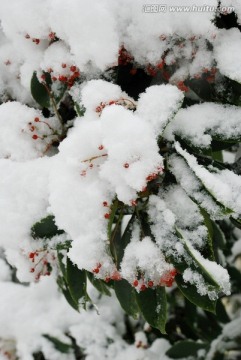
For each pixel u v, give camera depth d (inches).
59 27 32.1
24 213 32.9
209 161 31.9
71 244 31.1
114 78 33.4
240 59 31.7
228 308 52.9
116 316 48.3
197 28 31.4
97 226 30.7
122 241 32.5
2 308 48.0
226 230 45.8
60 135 35.0
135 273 31.4
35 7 32.5
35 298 49.3
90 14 31.5
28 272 35.3
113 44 31.8
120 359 45.6
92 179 31.0
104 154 30.9
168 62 32.7
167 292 47.0
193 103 33.9
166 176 31.6
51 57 33.1
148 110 30.6
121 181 30.1
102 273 31.3
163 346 46.8
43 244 32.7
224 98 32.9
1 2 33.4
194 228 31.1
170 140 31.4
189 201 31.2
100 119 30.6
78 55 32.1
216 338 46.8
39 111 34.9
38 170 33.3
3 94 36.4
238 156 35.6
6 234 32.9
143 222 31.9
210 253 30.9
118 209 32.9
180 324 48.5
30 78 34.4
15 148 34.3
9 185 33.2
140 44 32.4
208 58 32.5
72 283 33.1
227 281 30.1
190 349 45.6
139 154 29.6
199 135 31.4
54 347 46.2
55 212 30.9
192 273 30.8
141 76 33.8
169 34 31.9
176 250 31.0
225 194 29.5
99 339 46.1
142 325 48.8
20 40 33.9
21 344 46.7
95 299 48.3
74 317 47.6
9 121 34.3
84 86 33.0
